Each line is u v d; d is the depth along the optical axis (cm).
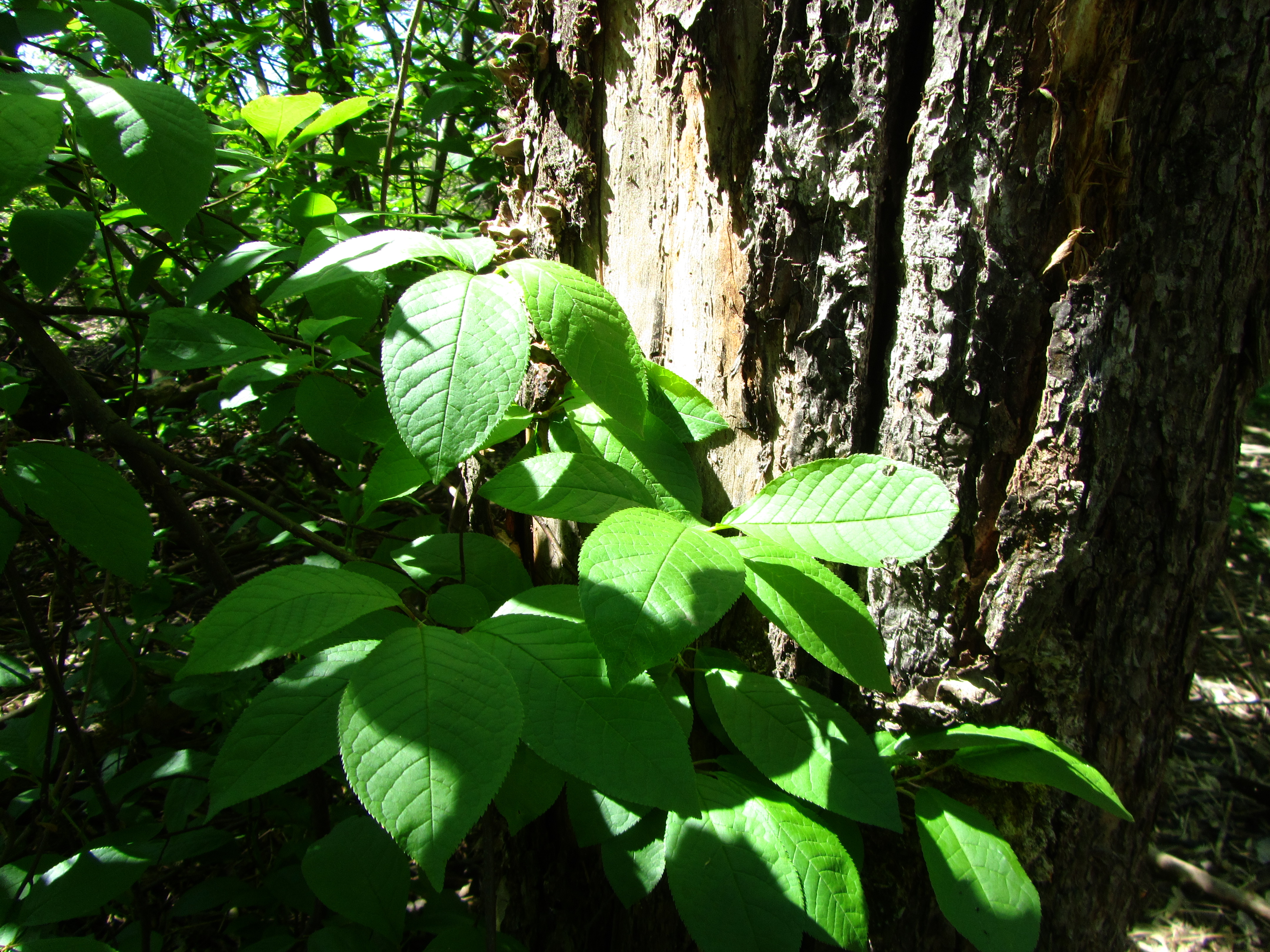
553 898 55
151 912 58
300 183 60
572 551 50
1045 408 40
